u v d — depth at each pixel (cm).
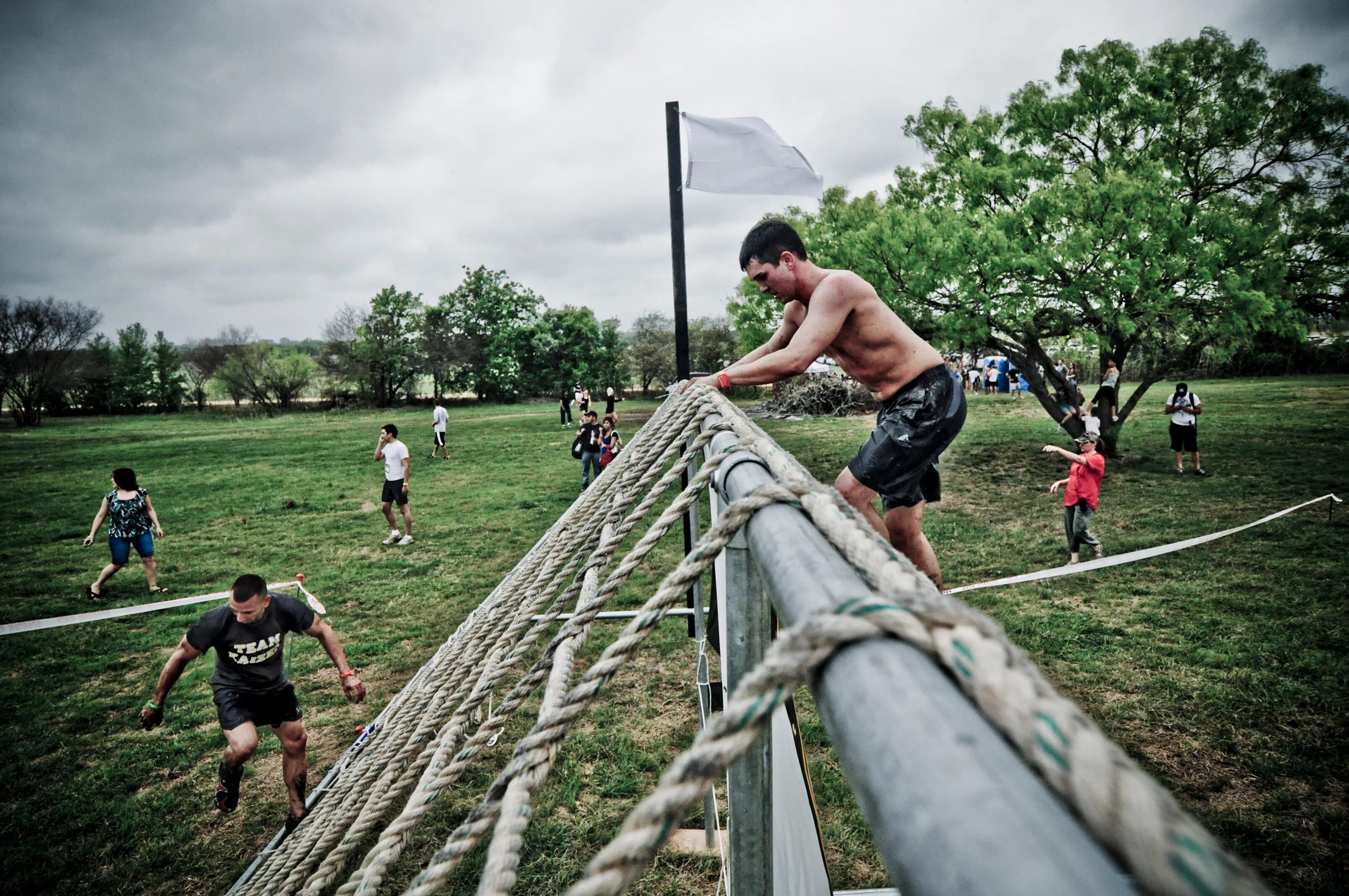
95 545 1178
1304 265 1296
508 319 5844
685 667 615
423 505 1399
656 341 5406
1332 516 941
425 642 715
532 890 381
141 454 2603
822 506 63
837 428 2298
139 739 546
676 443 143
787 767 180
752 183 439
